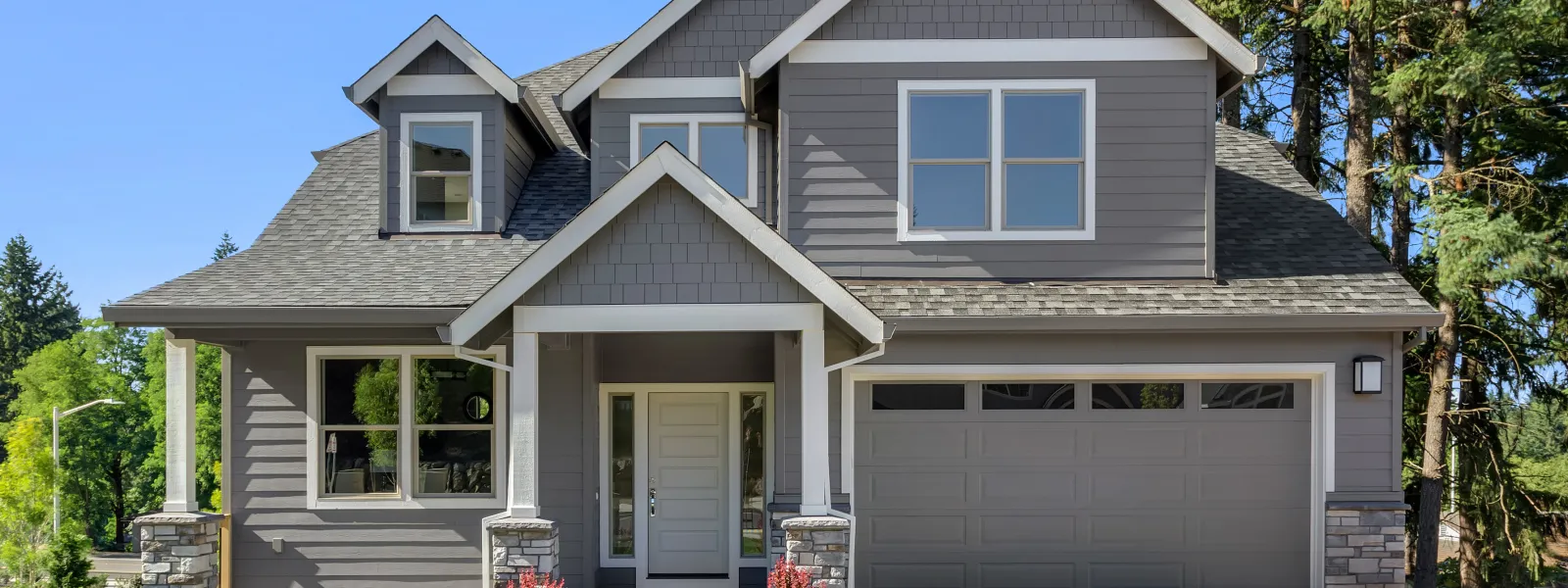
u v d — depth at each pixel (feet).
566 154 40.34
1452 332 42.01
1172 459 30.81
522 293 24.76
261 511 31.42
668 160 24.68
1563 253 39.06
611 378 33.19
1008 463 30.89
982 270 31.30
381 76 34.12
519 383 25.39
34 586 36.14
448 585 31.35
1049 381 30.96
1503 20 36.24
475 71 34.04
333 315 28.30
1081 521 30.83
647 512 33.47
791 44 31.19
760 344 33.14
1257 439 30.71
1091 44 31.42
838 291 24.52
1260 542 30.63
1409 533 54.70
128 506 147.64
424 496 31.58
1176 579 30.73
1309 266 31.91
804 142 31.53
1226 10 51.90
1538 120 42.93
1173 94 31.35
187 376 30.71
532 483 25.86
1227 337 30.04
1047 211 31.50
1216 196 36.91
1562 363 47.03
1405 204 45.55
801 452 28.99
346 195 37.04
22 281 230.27
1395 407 29.63
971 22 31.58
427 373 31.78
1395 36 44.73
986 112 31.60
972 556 30.86
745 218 24.68
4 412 206.80
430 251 33.35
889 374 30.17
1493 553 47.52
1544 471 50.08
